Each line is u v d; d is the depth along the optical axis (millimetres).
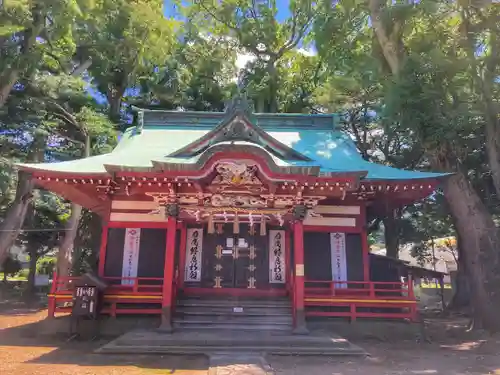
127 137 19766
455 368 9820
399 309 15570
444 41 17297
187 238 17109
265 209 14812
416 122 16250
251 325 13672
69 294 14594
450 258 41094
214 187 14391
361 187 15297
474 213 16719
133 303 14766
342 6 21422
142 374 8852
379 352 12023
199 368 9469
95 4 23078
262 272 16844
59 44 24344
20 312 22328
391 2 18719
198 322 13688
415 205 28797
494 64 16141
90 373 8898
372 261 17594
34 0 18688
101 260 15844
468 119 15766
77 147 26797
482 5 15758
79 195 16672
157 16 26406
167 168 13203
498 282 16000
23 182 22406
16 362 10000
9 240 21750
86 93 26234
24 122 21781
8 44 19297
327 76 30109
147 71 30719
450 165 17281
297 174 13305
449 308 27344
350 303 14734
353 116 27031
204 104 33062
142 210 16453
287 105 32812
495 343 13477
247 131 15141
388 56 18688
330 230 16359
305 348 11336
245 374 8672
